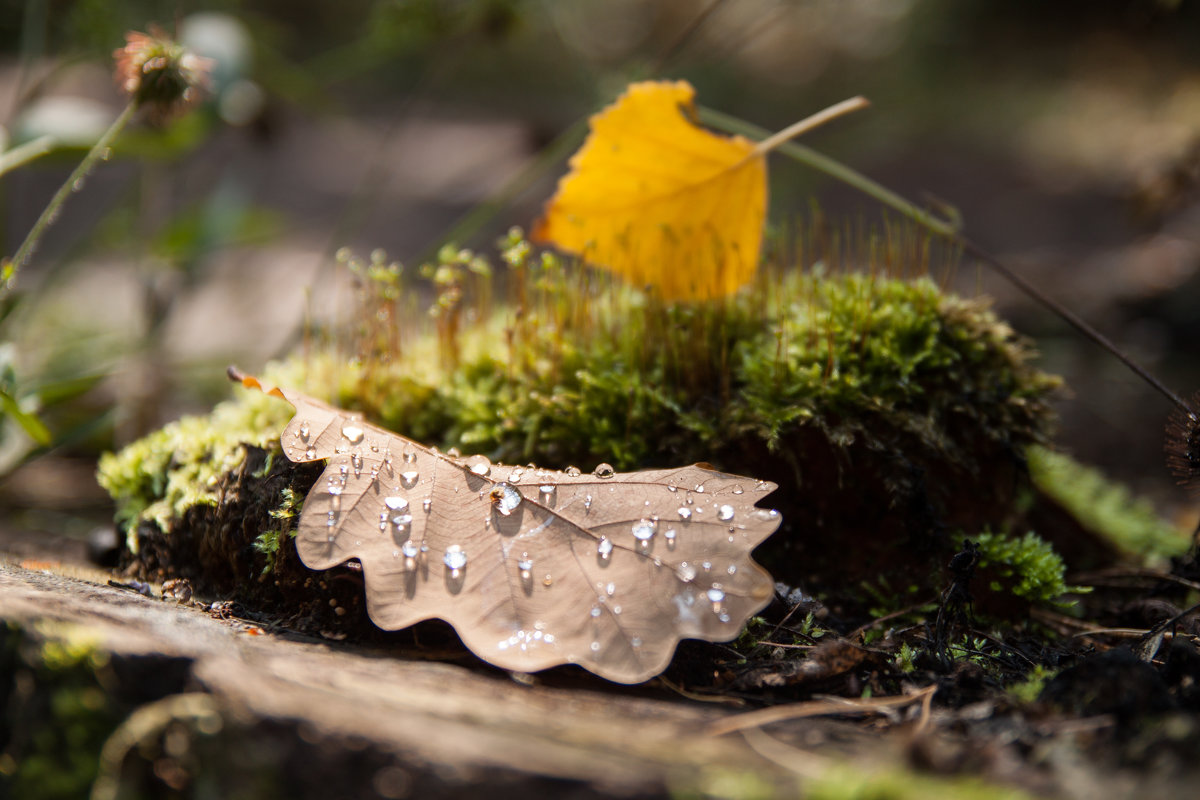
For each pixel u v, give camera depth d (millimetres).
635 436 401
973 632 384
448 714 340
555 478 372
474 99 1839
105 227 538
